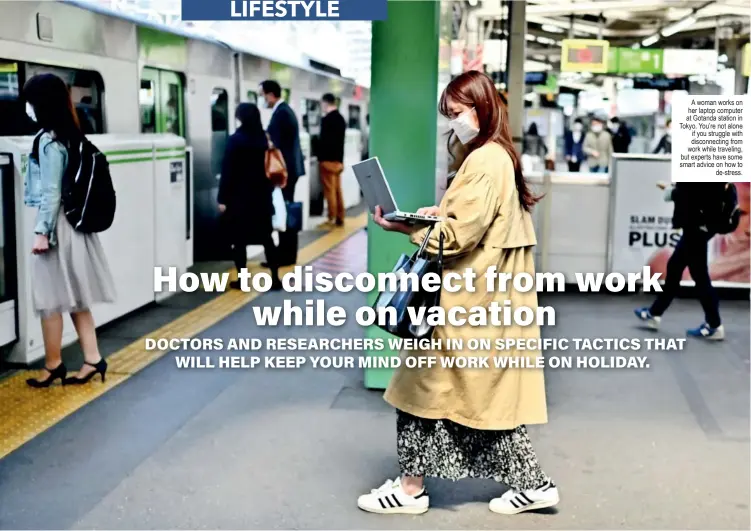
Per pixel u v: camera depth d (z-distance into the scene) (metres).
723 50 16.25
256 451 4.75
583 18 16.67
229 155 8.91
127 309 7.63
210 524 3.89
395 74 5.51
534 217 9.16
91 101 7.64
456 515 3.99
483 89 3.74
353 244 12.48
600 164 18.22
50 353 5.77
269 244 9.05
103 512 4.01
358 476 4.44
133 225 7.70
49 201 5.49
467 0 10.45
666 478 4.45
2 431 5.01
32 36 6.50
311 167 14.97
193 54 9.86
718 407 5.58
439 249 3.58
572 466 4.59
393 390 3.85
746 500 4.19
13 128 6.57
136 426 5.11
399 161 5.57
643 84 18.83
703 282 7.24
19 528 3.84
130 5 8.26
